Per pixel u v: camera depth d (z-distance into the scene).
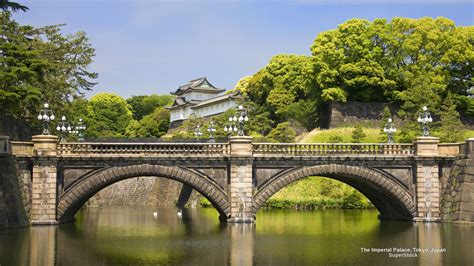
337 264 32.28
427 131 55.38
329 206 75.00
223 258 34.09
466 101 91.44
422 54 91.31
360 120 91.75
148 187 94.69
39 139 49.78
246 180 51.84
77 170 50.81
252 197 52.16
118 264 31.95
